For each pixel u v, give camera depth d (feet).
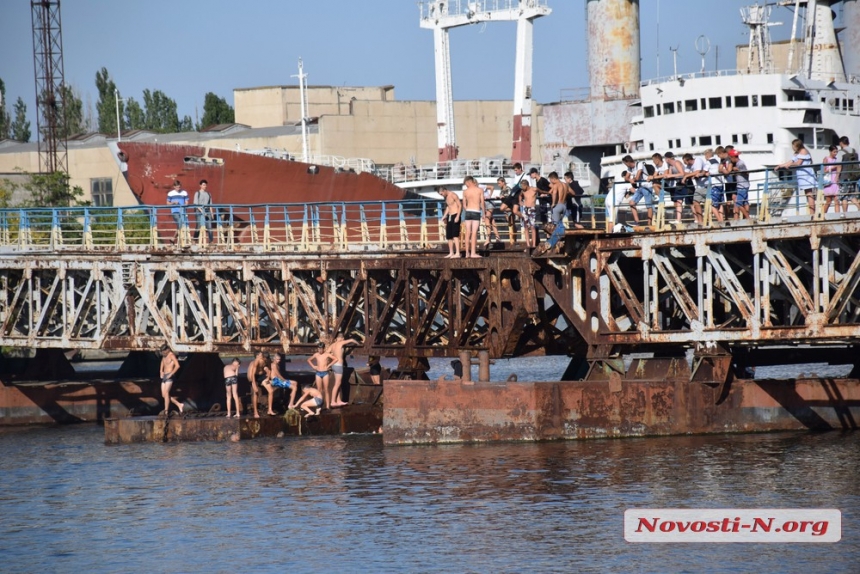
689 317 190.49
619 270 197.77
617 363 199.00
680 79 331.77
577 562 134.82
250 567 137.80
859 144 335.47
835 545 139.03
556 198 197.88
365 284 219.20
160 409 284.61
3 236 307.17
